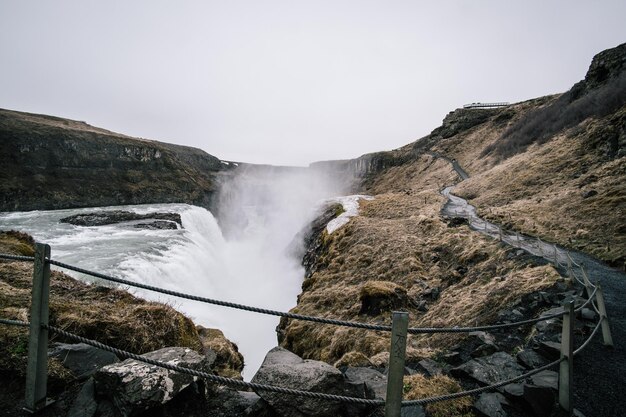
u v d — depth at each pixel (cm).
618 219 1680
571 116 4056
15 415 318
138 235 3725
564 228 1847
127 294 720
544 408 429
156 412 338
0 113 7038
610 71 4241
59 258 2380
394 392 280
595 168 2594
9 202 5669
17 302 520
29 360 321
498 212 2598
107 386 340
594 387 525
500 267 1512
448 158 8019
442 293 1594
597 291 704
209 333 845
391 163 10862
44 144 6894
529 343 716
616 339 707
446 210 3228
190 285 2747
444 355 719
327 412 362
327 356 1412
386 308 1548
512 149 5253
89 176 7431
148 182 8431
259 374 394
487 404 446
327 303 2064
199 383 385
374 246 2658
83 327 493
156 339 554
